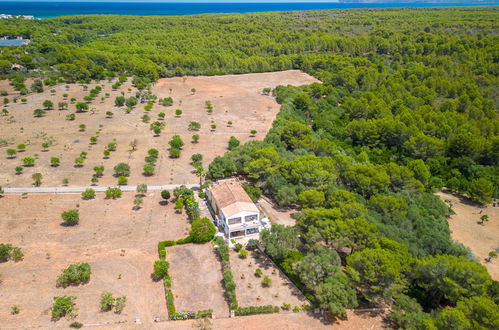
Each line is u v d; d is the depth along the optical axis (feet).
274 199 279.49
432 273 179.83
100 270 200.54
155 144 370.12
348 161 298.35
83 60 583.58
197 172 292.40
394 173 288.30
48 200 264.31
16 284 187.83
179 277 198.90
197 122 426.51
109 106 466.70
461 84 502.79
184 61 650.84
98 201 266.16
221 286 194.39
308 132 356.79
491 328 145.18
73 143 360.69
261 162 280.10
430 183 319.88
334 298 168.76
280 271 205.26
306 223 217.56
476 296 167.12
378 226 215.31
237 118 450.71
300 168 271.90
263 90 549.95
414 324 161.58
